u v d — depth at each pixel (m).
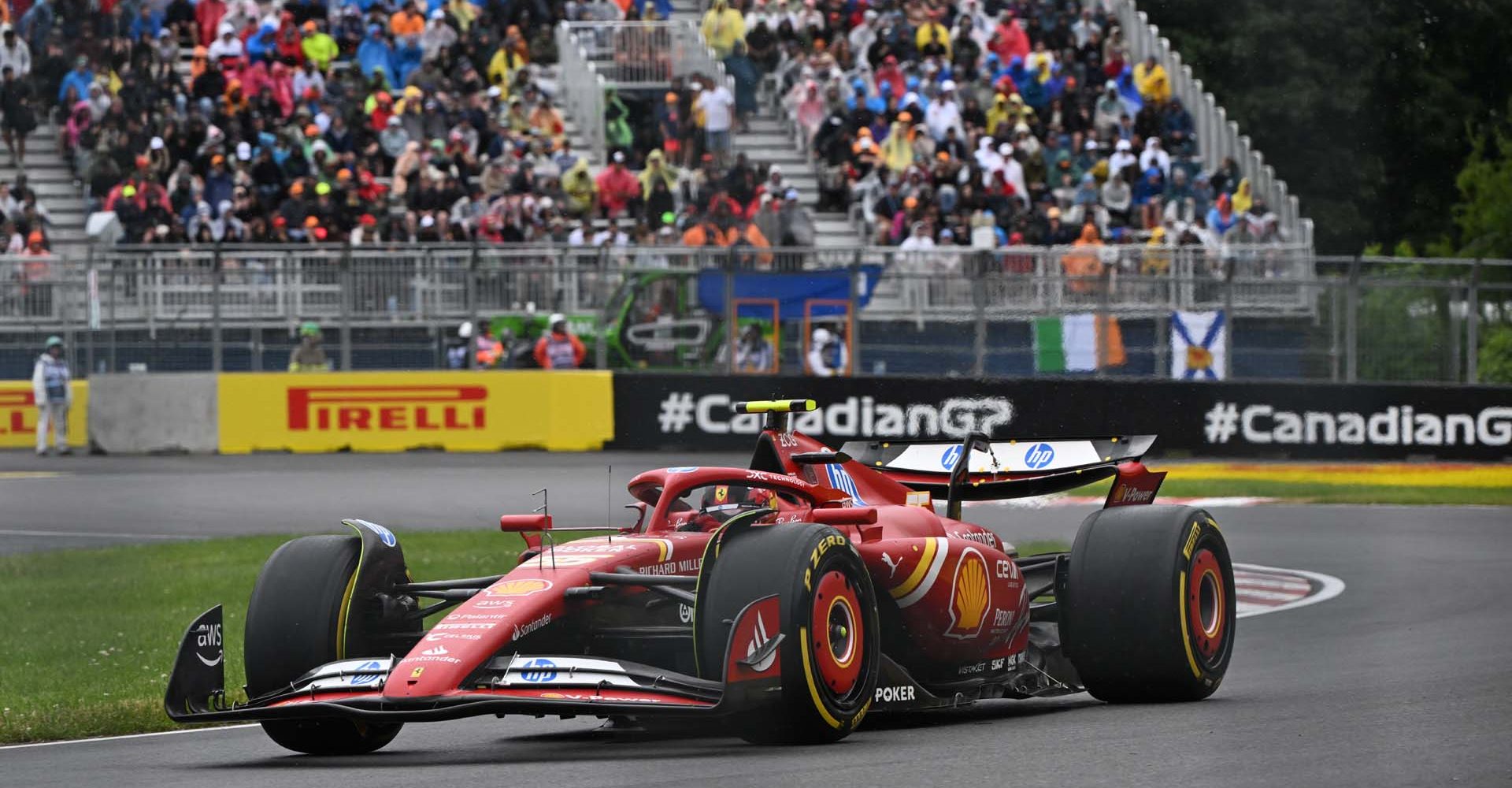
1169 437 91.44
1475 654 36.50
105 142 101.69
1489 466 89.19
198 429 93.06
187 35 109.69
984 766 22.94
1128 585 29.47
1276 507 74.19
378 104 106.06
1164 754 23.89
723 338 93.06
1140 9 151.50
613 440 92.00
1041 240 109.88
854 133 113.44
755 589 24.05
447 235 99.56
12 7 109.56
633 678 23.48
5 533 67.75
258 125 103.12
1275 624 44.16
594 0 118.00
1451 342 94.25
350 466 86.44
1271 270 97.25
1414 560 57.31
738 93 116.06
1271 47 149.25
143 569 57.97
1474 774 22.09
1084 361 92.81
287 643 25.58
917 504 33.09
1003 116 115.81
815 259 94.25
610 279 93.25
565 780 22.56
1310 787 21.27
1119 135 118.94
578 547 26.67
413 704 22.92
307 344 93.06
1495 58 155.88
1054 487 33.12
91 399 93.06
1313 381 92.75
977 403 90.69
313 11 110.81
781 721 24.34
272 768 25.23
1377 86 151.62
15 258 94.06
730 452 92.00
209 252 93.69
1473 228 130.25
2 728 29.95
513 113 108.69
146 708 31.94
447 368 93.25
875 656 25.72
